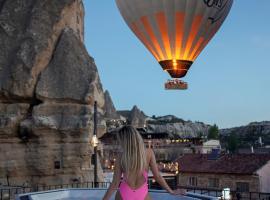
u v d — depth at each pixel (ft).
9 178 88.48
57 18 97.66
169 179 162.40
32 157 89.61
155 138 266.57
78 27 108.47
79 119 91.35
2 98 92.07
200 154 166.30
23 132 89.81
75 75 94.63
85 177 92.17
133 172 18.33
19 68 91.91
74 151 91.50
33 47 93.56
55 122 90.48
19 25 96.94
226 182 142.00
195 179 151.74
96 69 98.37
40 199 45.78
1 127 88.63
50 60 95.81
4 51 94.53
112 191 18.70
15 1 99.35
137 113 530.68
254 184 135.23
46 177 89.86
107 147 187.42
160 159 253.85
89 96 92.99
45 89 92.02
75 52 96.94
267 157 142.41
